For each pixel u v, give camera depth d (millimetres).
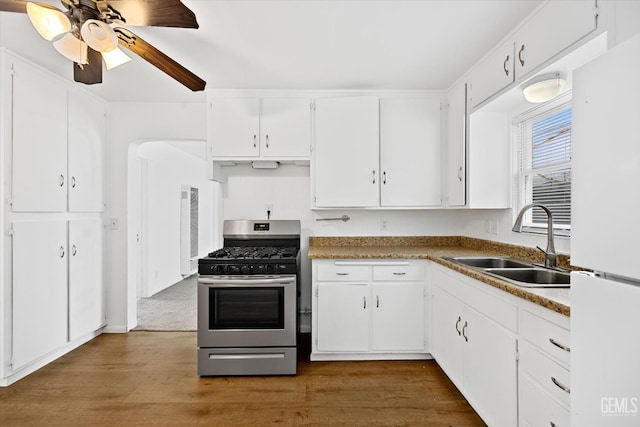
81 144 2926
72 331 2826
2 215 2215
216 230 7852
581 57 1566
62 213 2732
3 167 2221
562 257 1953
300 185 3291
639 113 778
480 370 1830
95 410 2018
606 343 854
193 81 2029
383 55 2307
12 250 2277
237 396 2176
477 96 2404
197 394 2199
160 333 3305
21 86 2338
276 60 2379
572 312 979
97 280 3162
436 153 2926
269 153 2930
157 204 5125
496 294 1667
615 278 868
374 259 2619
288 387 2283
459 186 2645
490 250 2738
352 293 2631
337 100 2914
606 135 868
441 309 2402
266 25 1937
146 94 3082
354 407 2051
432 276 2580
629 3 1032
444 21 1897
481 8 1774
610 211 854
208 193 7551
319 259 2631
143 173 4754
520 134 2459
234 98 2920
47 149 2561
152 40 2102
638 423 772
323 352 2645
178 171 5949
